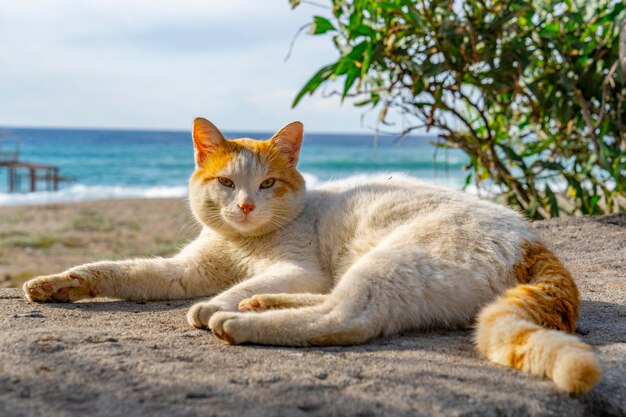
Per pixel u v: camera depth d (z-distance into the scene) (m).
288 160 0.94
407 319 0.74
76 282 0.85
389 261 0.75
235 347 0.70
